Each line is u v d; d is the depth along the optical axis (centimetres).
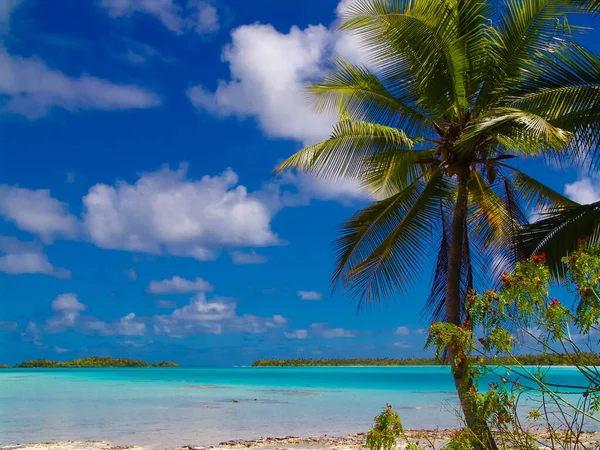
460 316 1041
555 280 1010
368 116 1206
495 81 1069
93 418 2053
